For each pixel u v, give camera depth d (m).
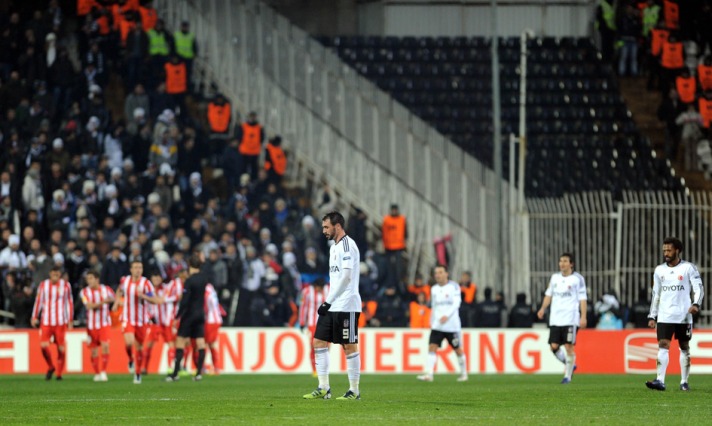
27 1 119.44
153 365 86.38
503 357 86.12
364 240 100.19
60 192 95.25
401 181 107.06
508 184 104.25
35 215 93.94
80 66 117.88
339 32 138.25
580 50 133.62
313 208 110.75
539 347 86.25
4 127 106.19
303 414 39.69
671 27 131.88
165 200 100.38
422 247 103.56
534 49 132.88
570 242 96.69
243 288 90.81
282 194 106.75
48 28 113.25
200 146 110.88
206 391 58.19
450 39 133.00
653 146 128.25
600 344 85.19
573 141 121.94
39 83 108.38
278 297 92.50
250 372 85.44
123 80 116.19
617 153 120.62
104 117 108.19
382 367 85.94
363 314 91.50
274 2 137.50
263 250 97.25
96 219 98.06
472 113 125.06
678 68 126.50
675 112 122.56
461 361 72.94
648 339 84.81
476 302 91.06
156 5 122.06
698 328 89.50
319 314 45.94
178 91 112.31
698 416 39.47
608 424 36.16
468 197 101.69
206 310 78.19
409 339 86.12
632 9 132.25
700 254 98.12
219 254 92.06
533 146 120.94
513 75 129.88
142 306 74.81
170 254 93.38
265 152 112.31
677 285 54.97
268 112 116.19
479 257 100.00
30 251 92.00
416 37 133.12
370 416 38.78
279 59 116.88
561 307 66.19
